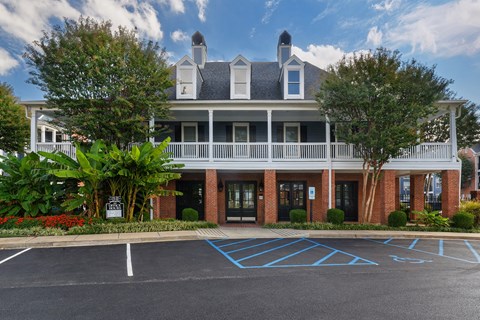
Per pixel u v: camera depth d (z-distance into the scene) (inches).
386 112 449.4
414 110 439.8
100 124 458.0
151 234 406.0
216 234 422.6
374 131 450.6
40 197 445.1
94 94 448.8
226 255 306.0
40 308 174.7
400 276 237.1
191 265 267.3
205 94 607.8
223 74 681.6
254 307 175.0
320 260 286.8
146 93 480.7
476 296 194.4
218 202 634.8
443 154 533.0
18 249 333.7
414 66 467.8
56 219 416.2
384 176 529.7
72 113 473.1
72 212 481.4
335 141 626.8
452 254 317.1
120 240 372.5
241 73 594.9
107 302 183.0
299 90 582.9
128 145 524.4
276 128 640.4
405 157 531.2
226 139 634.2
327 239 403.9
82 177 426.0
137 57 463.8
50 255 304.8
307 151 556.7
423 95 456.1
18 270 252.2
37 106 534.6
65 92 442.9
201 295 194.2
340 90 456.4
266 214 536.4
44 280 226.1
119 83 448.8
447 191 529.0
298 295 194.5
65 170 416.8
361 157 520.1
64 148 538.3
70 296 193.2
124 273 243.3
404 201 890.1
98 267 260.4
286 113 595.8
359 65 459.5
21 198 436.1
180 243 369.4
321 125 636.7
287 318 160.7
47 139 856.3
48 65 454.9
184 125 633.6
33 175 447.8
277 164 544.4
